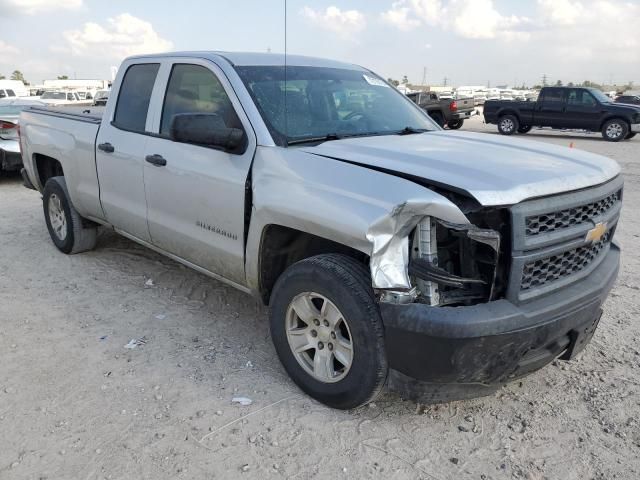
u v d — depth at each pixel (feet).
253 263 11.60
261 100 12.07
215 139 11.34
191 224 13.08
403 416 10.50
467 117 81.66
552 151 11.57
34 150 19.56
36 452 9.37
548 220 9.28
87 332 13.62
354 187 9.54
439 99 79.87
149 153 13.99
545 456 9.55
